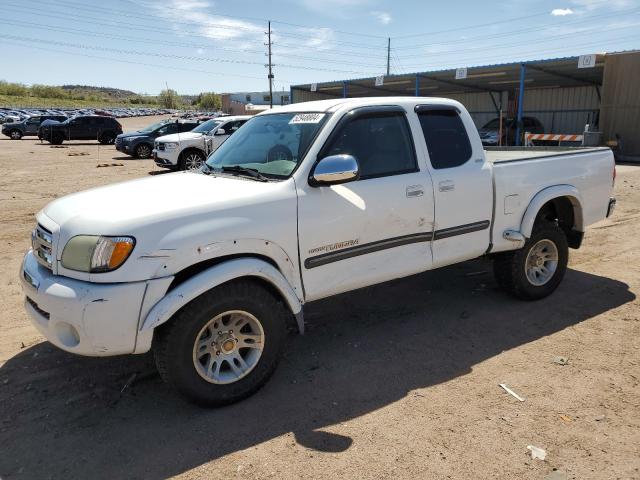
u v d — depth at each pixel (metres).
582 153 5.34
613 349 4.13
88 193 3.72
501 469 2.79
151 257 3.02
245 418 3.30
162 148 16.30
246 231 3.30
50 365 3.98
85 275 3.02
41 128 32.41
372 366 3.94
